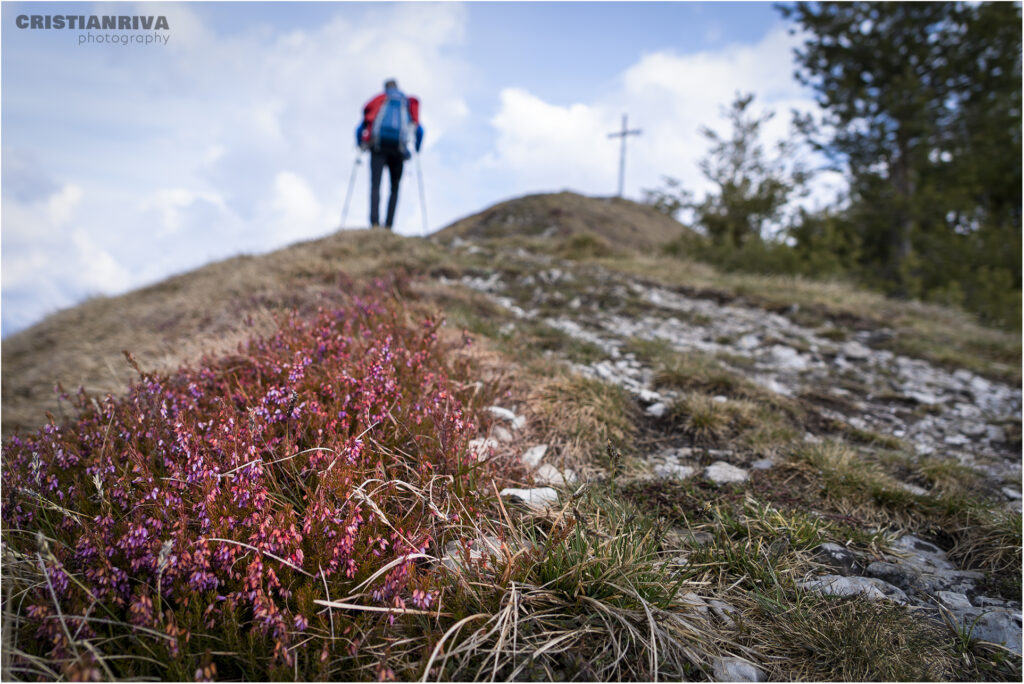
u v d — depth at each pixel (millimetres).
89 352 5801
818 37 17766
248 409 2396
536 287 8148
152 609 1461
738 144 16484
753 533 2494
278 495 2014
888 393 4949
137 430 2344
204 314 5852
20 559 1763
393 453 2396
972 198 14727
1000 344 6738
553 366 4273
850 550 2432
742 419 3766
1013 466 3580
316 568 1688
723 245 13250
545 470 2855
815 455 3195
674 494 2797
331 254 8719
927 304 9680
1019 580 2246
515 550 1949
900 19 16359
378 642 1590
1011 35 15312
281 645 1414
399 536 1790
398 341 3480
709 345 6148
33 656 1439
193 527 1790
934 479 3180
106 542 1711
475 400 3152
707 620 1871
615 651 1629
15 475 2027
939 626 1947
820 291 8945
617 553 1923
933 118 16547
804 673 1669
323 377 2812
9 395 4980
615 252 12531
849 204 16719
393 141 10164
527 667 1576
